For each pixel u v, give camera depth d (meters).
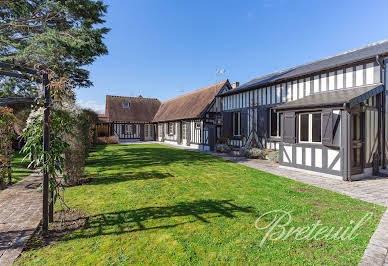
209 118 14.88
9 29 7.67
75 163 5.36
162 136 23.05
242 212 3.53
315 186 5.19
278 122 9.97
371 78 6.73
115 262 2.23
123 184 5.34
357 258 2.30
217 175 6.39
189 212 3.54
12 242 2.65
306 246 2.54
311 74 8.37
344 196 4.41
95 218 3.32
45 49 6.58
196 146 15.70
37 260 2.29
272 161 9.02
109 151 13.20
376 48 8.03
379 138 6.80
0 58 6.41
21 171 7.18
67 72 8.49
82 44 7.32
